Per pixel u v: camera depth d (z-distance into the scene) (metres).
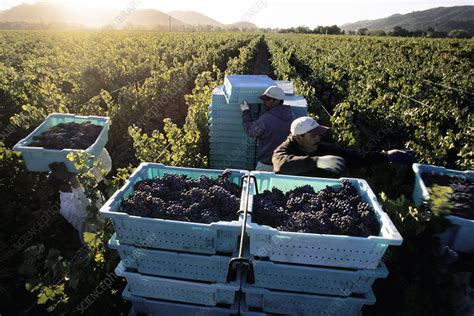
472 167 5.29
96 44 25.92
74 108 8.42
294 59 24.00
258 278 2.61
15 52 23.42
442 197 3.34
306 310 2.72
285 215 2.70
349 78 14.04
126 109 8.09
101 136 4.72
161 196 2.89
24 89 9.62
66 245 4.56
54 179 4.27
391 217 3.18
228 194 2.82
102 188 5.25
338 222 2.56
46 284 3.06
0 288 3.70
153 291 2.81
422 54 27.72
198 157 5.39
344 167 2.89
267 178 3.15
